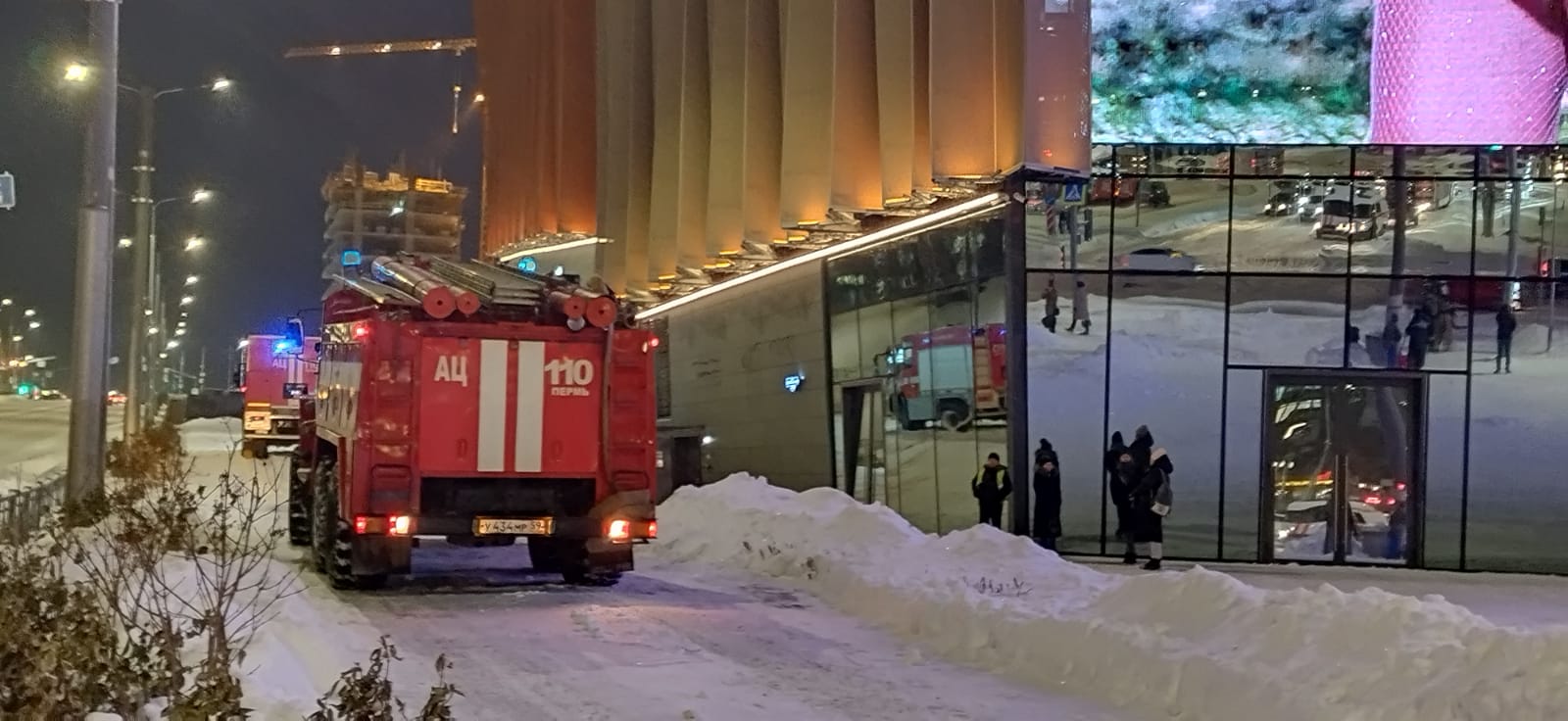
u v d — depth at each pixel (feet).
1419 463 62.80
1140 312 62.49
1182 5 63.10
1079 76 59.26
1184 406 62.44
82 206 55.57
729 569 51.39
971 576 41.91
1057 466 60.75
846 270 76.38
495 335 43.60
